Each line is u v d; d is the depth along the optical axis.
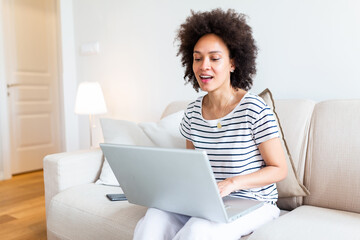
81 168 1.86
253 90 2.10
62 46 3.12
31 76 3.93
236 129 1.21
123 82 2.84
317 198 1.44
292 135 1.56
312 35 1.86
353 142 1.39
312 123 1.55
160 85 2.61
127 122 1.99
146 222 1.14
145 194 1.17
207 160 0.90
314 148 1.50
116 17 2.82
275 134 1.17
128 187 1.21
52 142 4.18
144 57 2.68
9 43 3.72
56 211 1.65
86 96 2.65
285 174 1.18
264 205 1.24
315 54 1.86
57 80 4.19
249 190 1.23
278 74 1.99
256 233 1.09
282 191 1.44
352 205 1.35
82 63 3.13
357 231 1.07
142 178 1.12
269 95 1.48
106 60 2.93
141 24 2.67
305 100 1.65
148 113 2.71
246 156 1.20
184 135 1.44
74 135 3.25
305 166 1.52
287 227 1.11
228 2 2.17
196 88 1.49
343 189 1.38
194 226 1.04
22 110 3.86
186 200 1.05
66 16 3.12
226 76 1.25
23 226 2.27
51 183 1.81
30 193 3.04
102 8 2.91
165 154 0.98
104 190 1.71
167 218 1.16
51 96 4.14
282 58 1.97
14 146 3.80
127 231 1.32
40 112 4.04
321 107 1.56
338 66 1.79
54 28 4.13
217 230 1.05
